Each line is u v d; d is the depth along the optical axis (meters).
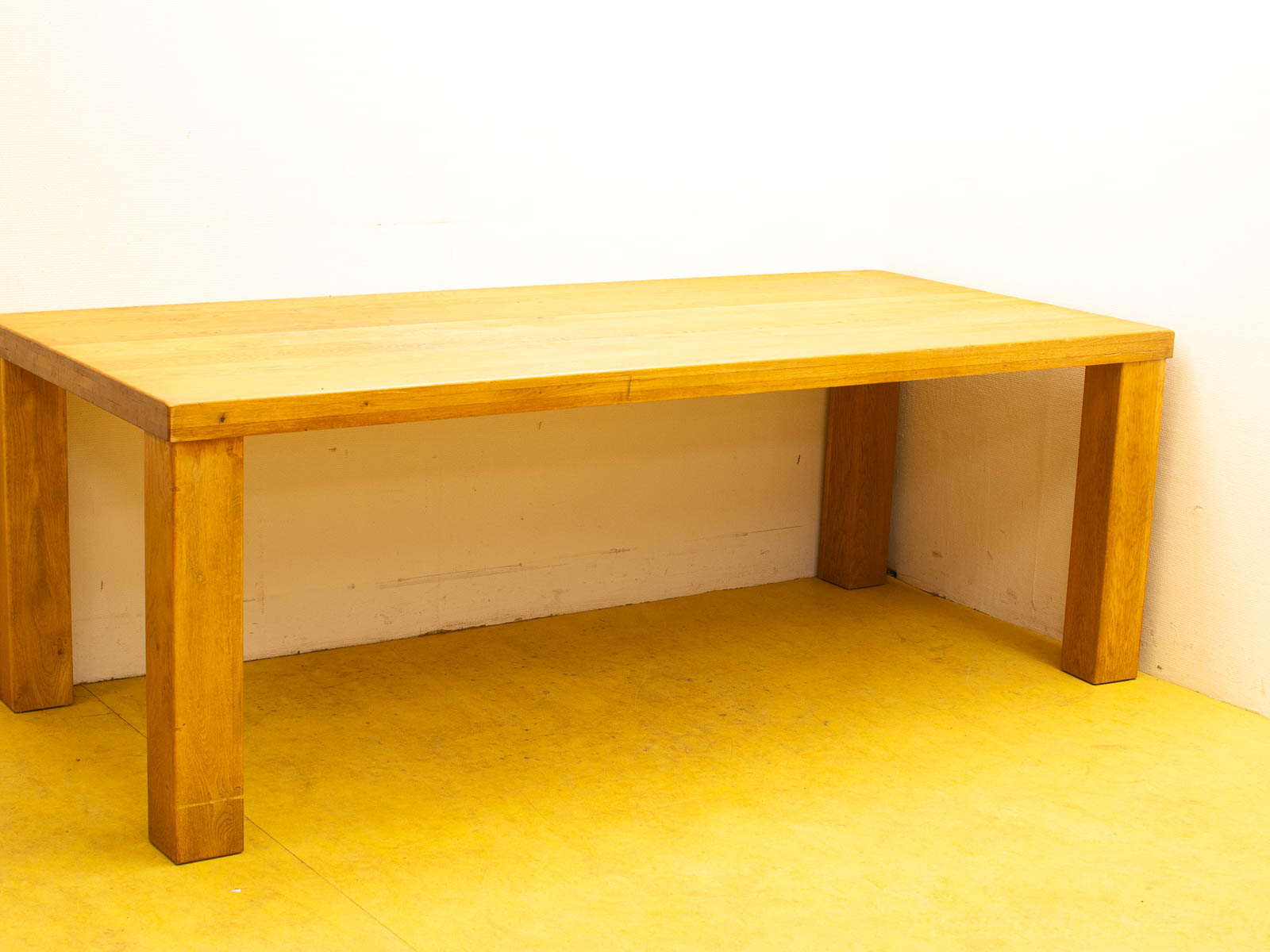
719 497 3.30
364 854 2.07
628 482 3.16
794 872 2.06
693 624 3.11
